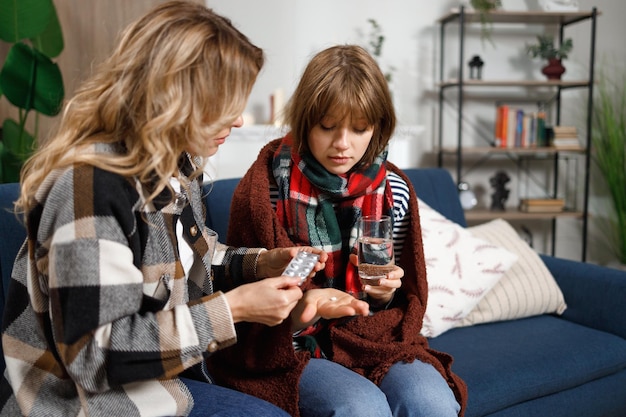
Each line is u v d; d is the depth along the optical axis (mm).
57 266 850
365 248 1220
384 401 1171
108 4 3135
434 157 3852
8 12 2465
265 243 1348
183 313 919
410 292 1449
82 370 853
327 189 1379
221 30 937
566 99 3877
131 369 871
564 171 3945
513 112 3566
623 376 1770
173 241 1035
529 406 1581
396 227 1481
